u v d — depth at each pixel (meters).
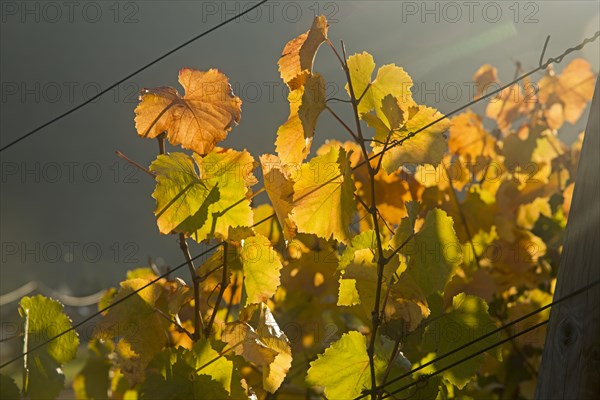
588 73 2.95
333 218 2.10
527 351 2.77
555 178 2.90
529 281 2.76
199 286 2.16
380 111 2.12
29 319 2.25
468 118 2.85
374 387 2.07
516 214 2.85
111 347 2.56
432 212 2.08
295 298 2.60
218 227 2.09
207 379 2.08
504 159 2.84
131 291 2.18
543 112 2.98
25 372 2.23
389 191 2.56
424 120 2.08
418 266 2.07
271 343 2.11
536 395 1.96
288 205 2.10
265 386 2.11
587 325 1.92
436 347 2.15
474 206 2.71
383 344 2.21
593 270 1.92
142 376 2.18
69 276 16.11
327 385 2.10
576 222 1.94
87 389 2.55
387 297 2.07
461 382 2.13
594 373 1.92
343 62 2.08
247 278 2.14
